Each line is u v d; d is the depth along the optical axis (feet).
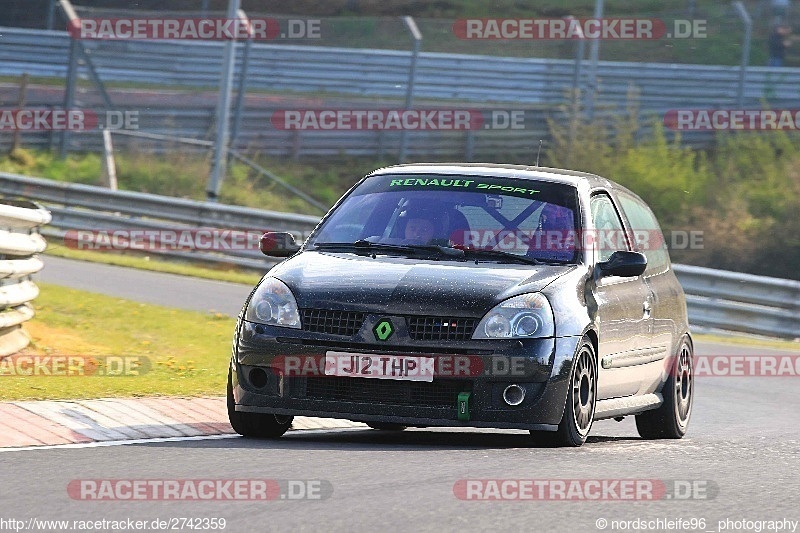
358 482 68.49
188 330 154.61
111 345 137.08
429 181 98.37
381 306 84.33
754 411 129.59
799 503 69.31
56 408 89.97
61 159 354.74
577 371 86.63
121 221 266.77
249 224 265.95
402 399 83.97
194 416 95.20
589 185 100.48
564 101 368.48
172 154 353.92
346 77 377.30
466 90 372.79
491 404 83.41
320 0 462.19
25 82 351.05
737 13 380.78
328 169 364.58
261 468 72.08
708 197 341.62
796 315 216.13
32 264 124.77
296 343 84.94
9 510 59.41
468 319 83.92
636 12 456.45
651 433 107.45
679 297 112.06
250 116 361.92
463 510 62.23
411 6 462.60
